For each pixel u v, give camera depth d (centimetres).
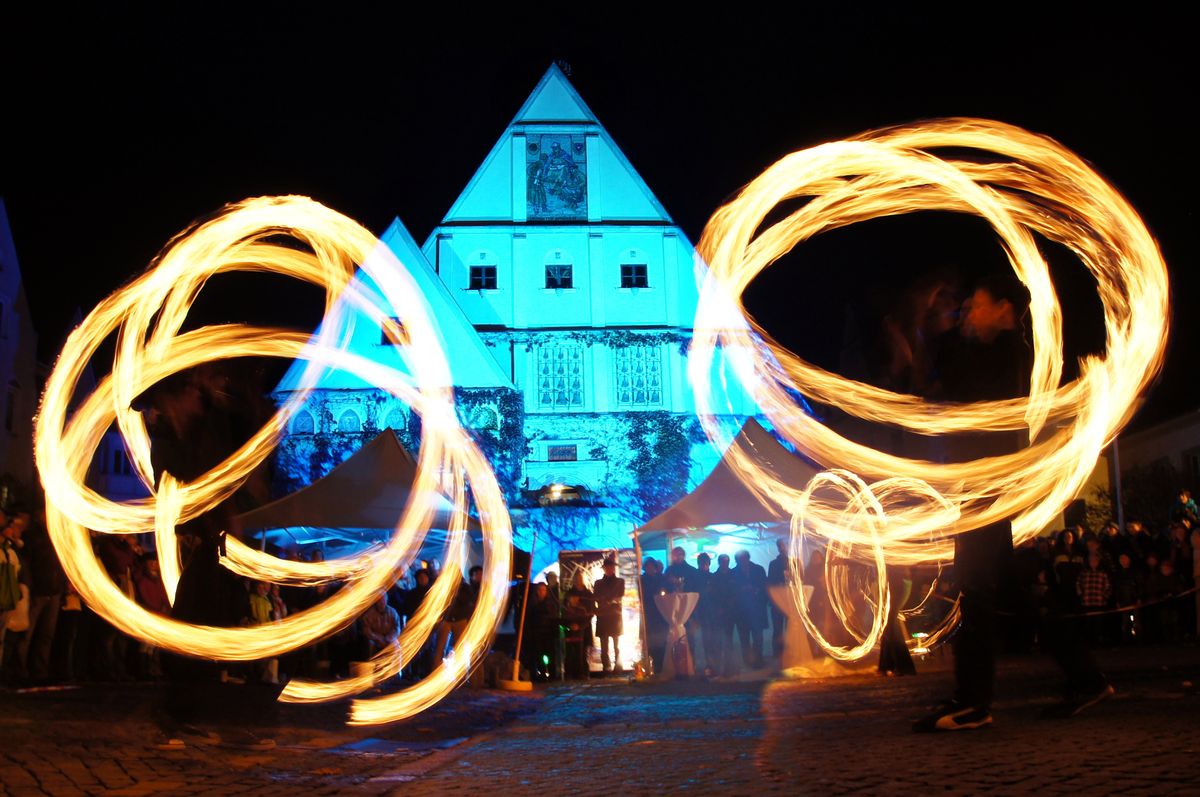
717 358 4603
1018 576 704
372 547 1950
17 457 4441
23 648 1427
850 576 1770
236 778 638
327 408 4425
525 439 4681
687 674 1852
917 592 1978
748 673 1881
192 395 819
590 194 4881
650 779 595
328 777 657
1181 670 1250
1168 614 2020
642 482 4684
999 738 638
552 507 2267
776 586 1830
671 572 1873
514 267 4819
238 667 1598
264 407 848
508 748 813
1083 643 710
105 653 1549
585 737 888
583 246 4859
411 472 1866
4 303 4344
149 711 974
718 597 1870
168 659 812
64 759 685
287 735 880
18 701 1098
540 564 3847
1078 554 2091
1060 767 529
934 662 1864
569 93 4934
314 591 1872
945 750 604
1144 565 2073
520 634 1788
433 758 763
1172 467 3444
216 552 826
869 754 612
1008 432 709
